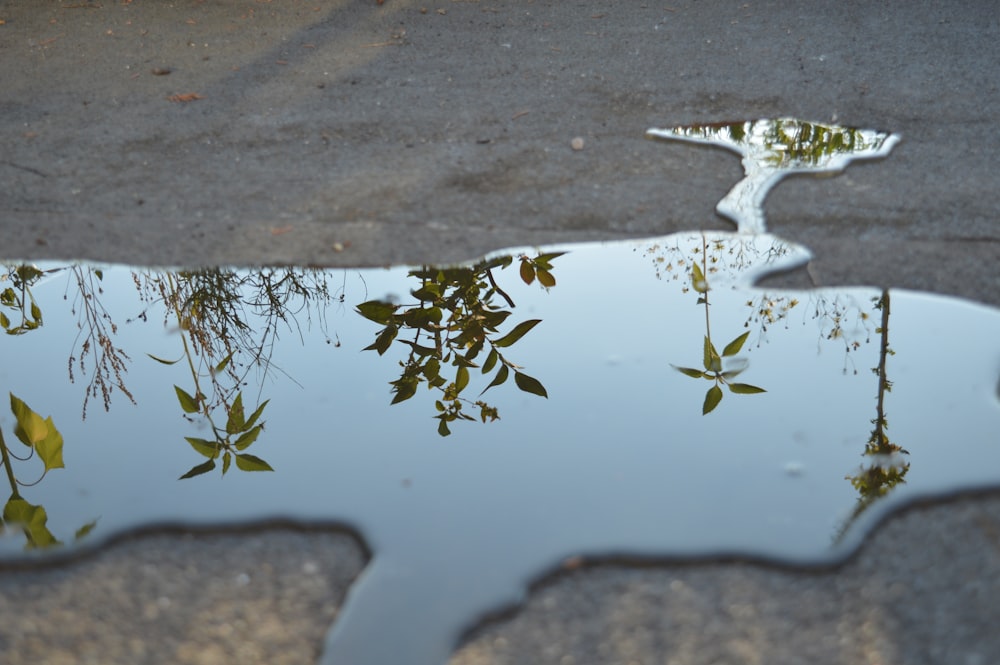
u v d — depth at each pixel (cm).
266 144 181
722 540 127
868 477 131
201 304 155
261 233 164
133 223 166
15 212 167
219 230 164
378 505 130
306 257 160
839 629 121
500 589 124
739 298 152
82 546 128
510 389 142
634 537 127
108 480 134
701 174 172
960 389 140
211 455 136
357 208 167
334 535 128
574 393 141
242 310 154
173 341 150
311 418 140
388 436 138
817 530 127
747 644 119
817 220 163
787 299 152
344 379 145
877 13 219
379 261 159
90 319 153
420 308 153
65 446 138
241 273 158
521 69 202
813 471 132
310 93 195
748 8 222
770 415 138
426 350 148
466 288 155
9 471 135
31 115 190
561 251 160
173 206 168
